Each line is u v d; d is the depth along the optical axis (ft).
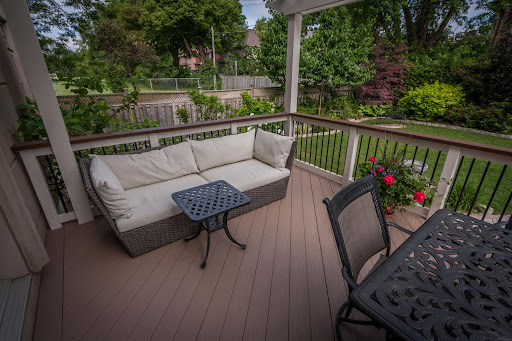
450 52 33.73
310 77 28.76
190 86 47.16
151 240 6.53
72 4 20.77
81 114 9.09
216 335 4.50
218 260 6.34
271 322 4.75
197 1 55.01
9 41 10.29
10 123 7.12
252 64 55.77
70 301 5.17
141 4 56.70
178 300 5.20
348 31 28.45
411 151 18.79
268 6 11.39
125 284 5.60
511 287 2.83
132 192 7.21
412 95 29.37
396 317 2.47
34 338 4.43
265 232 7.46
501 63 25.32
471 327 2.45
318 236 7.30
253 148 9.91
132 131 8.15
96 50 37.42
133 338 4.44
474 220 4.06
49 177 9.23
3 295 4.66
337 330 4.41
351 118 30.63
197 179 8.16
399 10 36.04
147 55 44.37
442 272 3.05
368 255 4.32
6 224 4.80
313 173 11.80
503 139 21.56
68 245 6.87
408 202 7.70
